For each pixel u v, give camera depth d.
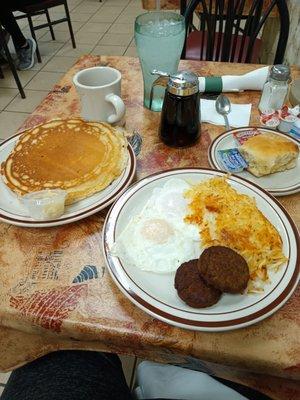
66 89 0.95
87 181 0.62
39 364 0.60
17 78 2.38
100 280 0.51
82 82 0.78
